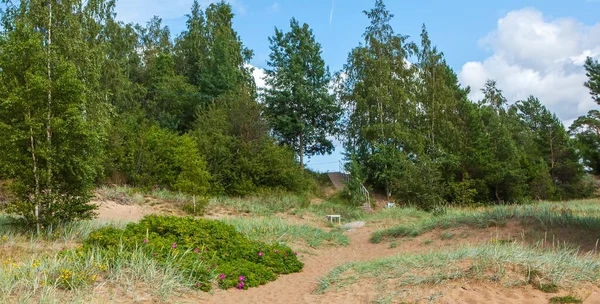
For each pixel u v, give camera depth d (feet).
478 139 107.65
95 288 22.12
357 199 92.68
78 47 57.52
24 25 38.40
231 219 58.49
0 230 35.12
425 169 86.28
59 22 58.08
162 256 27.68
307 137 125.18
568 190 129.59
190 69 134.72
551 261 23.68
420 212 68.39
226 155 90.63
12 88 36.47
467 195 92.02
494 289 21.43
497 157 110.63
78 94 39.06
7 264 24.58
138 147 79.77
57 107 37.81
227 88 119.03
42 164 37.76
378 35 114.01
